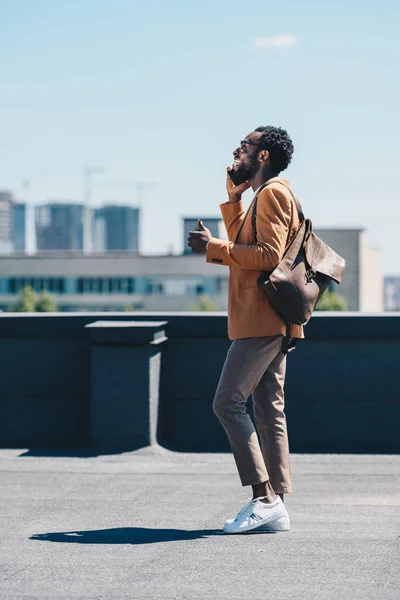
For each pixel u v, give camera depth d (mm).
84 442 7914
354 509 5613
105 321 7879
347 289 145625
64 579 4211
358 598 3910
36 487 6328
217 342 7801
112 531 5109
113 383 7590
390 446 7602
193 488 6277
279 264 4934
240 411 5102
